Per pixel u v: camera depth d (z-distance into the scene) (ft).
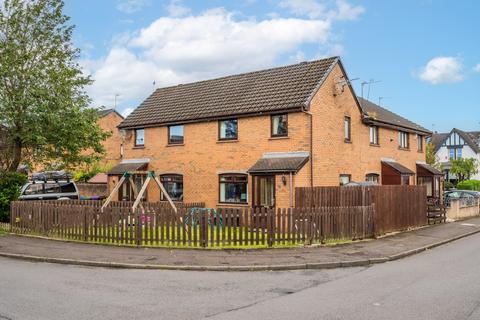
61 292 29.19
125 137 91.04
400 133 96.84
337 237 50.44
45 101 66.59
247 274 36.01
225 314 24.39
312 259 40.57
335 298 27.94
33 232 53.93
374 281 33.17
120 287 30.91
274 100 70.90
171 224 46.60
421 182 103.35
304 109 66.13
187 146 81.00
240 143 73.87
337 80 74.64
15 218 55.77
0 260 41.65
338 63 75.72
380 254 43.68
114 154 151.23
